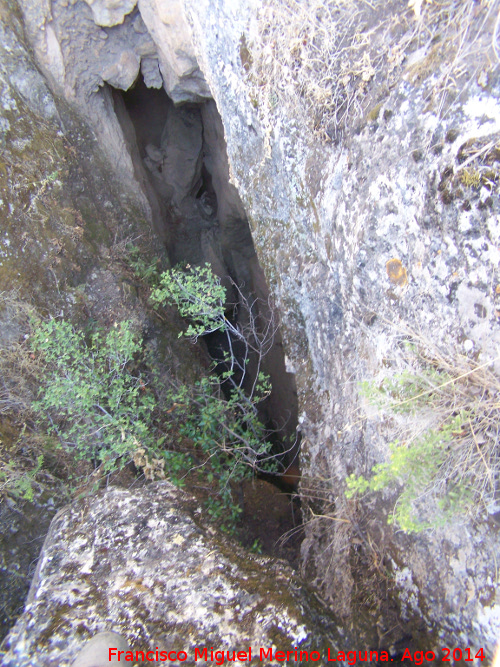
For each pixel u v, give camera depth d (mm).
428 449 1464
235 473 3381
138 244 4973
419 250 1667
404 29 1794
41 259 3627
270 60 2498
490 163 1343
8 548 2805
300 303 2889
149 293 4516
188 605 1735
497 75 1349
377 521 2158
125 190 5168
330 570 2357
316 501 2871
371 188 1879
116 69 4723
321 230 2432
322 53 2189
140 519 2137
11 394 3119
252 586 1805
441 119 1521
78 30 4391
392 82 1802
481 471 1447
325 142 2285
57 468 3129
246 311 6773
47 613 1738
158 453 3006
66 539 2107
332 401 2641
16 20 4043
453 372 1527
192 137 6641
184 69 4426
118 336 3176
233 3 2605
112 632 1612
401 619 2002
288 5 2332
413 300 1733
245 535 3424
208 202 7305
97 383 3104
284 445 5484
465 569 1611
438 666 1799
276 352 5613
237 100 2887
